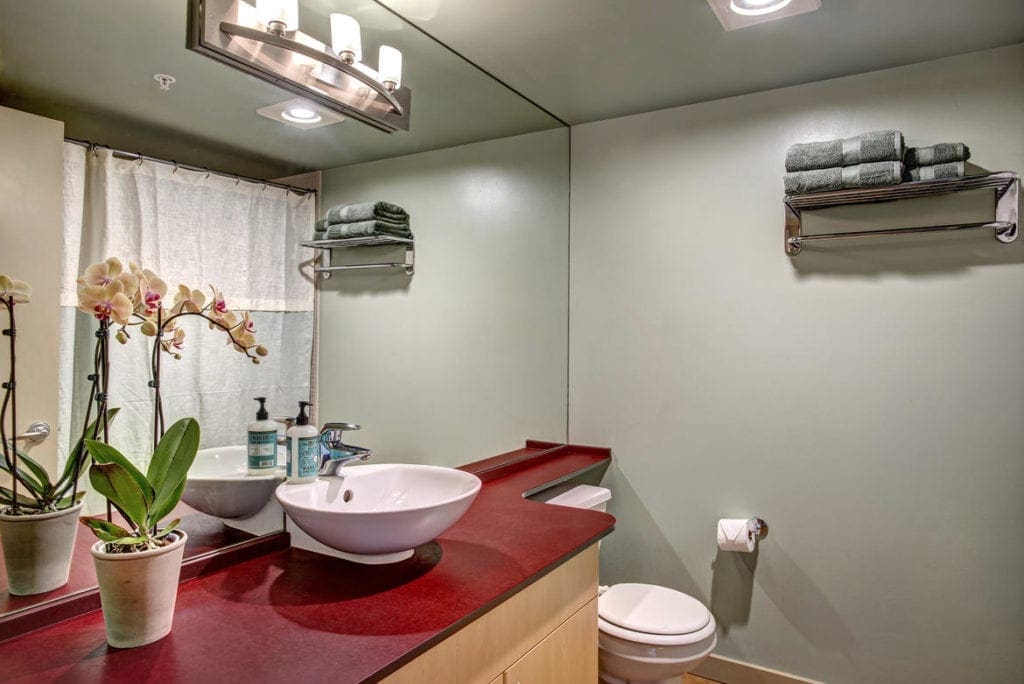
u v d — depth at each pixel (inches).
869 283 85.5
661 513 99.7
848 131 86.9
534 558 56.5
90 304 43.9
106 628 39.0
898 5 68.2
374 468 65.0
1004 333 78.4
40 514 41.3
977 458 79.8
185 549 50.7
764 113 92.4
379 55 71.7
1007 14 70.2
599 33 74.9
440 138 82.4
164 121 50.8
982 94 79.4
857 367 86.3
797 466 90.0
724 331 95.0
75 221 45.1
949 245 81.0
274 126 60.4
